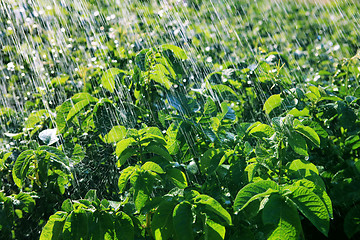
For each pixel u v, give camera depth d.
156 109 1.95
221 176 1.50
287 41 3.60
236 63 2.48
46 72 2.88
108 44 2.78
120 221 1.31
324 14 3.89
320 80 2.68
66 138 1.99
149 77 1.81
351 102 1.56
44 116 2.19
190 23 3.55
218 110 2.00
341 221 1.61
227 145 1.64
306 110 1.60
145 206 1.33
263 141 1.45
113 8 3.48
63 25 3.25
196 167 1.67
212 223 1.25
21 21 3.20
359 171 1.38
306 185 1.24
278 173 1.41
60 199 1.85
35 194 1.78
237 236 1.33
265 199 1.20
